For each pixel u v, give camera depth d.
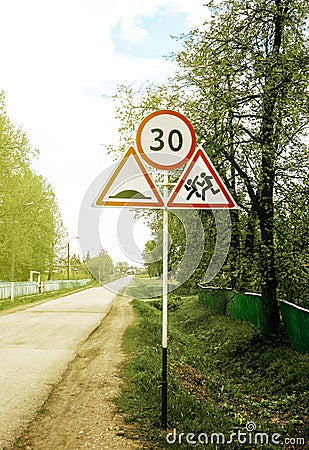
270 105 14.59
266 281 15.27
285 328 15.24
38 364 11.27
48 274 53.38
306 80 13.81
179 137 6.11
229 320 21.66
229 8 15.20
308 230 14.86
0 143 30.25
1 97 30.48
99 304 31.28
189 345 17.47
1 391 8.75
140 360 11.08
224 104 14.29
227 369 14.60
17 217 34.31
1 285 37.09
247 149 15.34
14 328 18.69
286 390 11.31
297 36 14.70
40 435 6.45
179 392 8.46
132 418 7.03
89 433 6.49
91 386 9.07
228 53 14.62
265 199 15.32
